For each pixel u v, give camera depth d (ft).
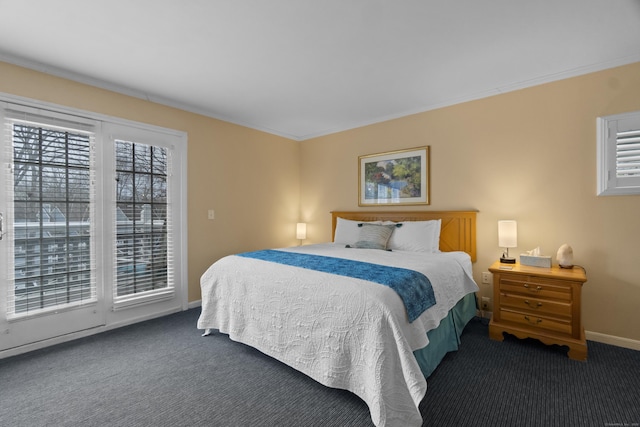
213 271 8.29
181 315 10.23
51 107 7.88
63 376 6.38
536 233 8.91
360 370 5.14
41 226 7.73
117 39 6.70
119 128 9.22
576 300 7.07
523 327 7.82
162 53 7.32
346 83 9.11
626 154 7.53
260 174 13.62
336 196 14.05
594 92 7.99
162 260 10.19
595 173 8.00
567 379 6.17
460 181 10.34
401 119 11.80
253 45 7.00
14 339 7.32
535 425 4.87
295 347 6.18
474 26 6.29
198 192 11.23
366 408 5.32
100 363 6.92
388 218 11.95
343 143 13.73
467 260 9.05
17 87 7.40
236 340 7.51
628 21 6.06
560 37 6.66
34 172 7.63
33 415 5.15
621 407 5.30
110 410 5.29
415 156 11.39
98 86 8.75
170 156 10.41
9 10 5.64
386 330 4.94
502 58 7.61
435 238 9.95
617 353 7.26
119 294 9.14
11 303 7.27
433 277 6.75
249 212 13.12
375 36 6.66
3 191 7.18
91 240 8.55
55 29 6.29
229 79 8.80
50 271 7.85
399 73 8.45
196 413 5.22
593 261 8.04
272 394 5.75
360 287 5.49
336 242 12.03
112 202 9.02
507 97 9.37
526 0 5.48
